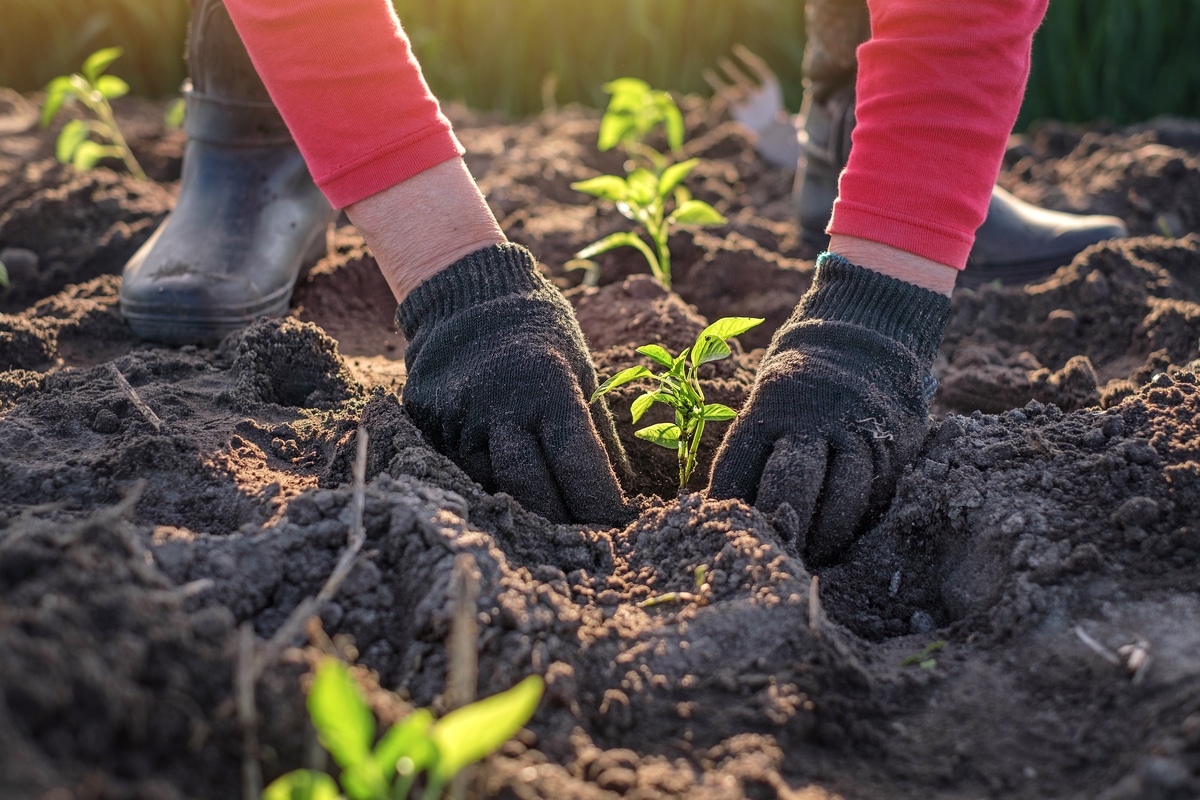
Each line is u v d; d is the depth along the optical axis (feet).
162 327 7.32
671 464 6.19
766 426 5.04
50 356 7.00
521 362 5.02
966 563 4.85
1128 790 3.36
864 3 8.32
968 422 5.55
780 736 3.79
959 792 3.67
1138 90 16.56
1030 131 15.21
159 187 10.75
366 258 8.71
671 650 4.08
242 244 7.59
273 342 6.42
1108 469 4.91
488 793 3.35
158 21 16.98
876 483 5.12
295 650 3.56
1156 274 8.23
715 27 17.87
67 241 9.39
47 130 13.00
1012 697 4.05
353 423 5.53
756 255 8.84
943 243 5.23
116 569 3.54
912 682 4.18
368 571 4.16
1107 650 4.07
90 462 4.99
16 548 3.36
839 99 8.87
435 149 5.21
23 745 2.80
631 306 7.59
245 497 4.81
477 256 5.33
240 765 3.25
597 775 3.55
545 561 4.65
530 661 3.88
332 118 5.07
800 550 4.99
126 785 2.96
